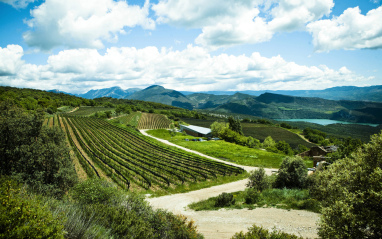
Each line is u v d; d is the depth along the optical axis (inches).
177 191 1084.5
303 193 770.2
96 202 381.1
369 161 328.8
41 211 198.7
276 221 527.5
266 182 949.2
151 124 4913.9
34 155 633.0
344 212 281.6
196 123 5561.0
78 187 445.7
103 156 1658.5
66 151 759.7
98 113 4746.6
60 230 195.5
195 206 807.7
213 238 429.4
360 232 268.2
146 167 1549.0
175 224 367.9
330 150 2336.4
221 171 1568.7
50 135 760.3
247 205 726.5
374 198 275.7
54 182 641.6
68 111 5364.2
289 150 3257.9
